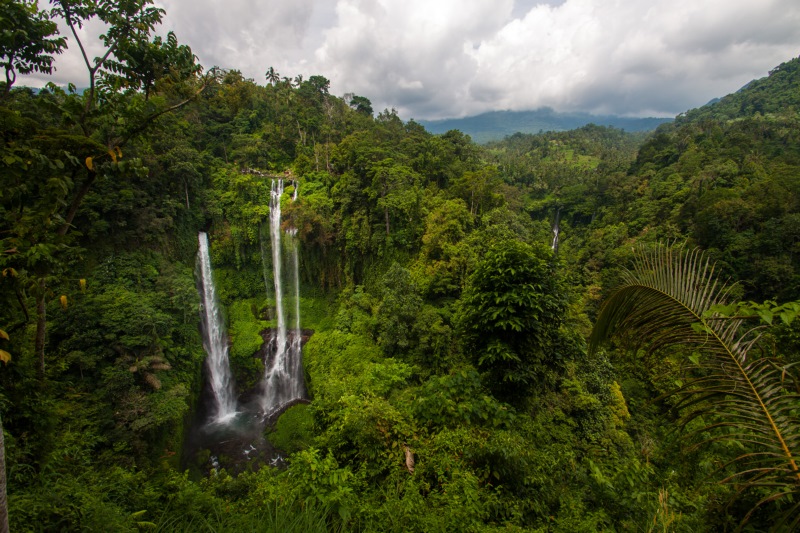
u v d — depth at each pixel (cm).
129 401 1803
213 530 375
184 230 3241
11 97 655
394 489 499
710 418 357
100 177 614
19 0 560
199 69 703
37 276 504
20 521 381
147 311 2156
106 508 452
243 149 4112
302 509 381
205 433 2423
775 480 212
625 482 441
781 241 2777
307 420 2380
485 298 866
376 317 2561
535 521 472
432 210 3072
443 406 644
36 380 626
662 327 277
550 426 984
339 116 5700
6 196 502
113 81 639
